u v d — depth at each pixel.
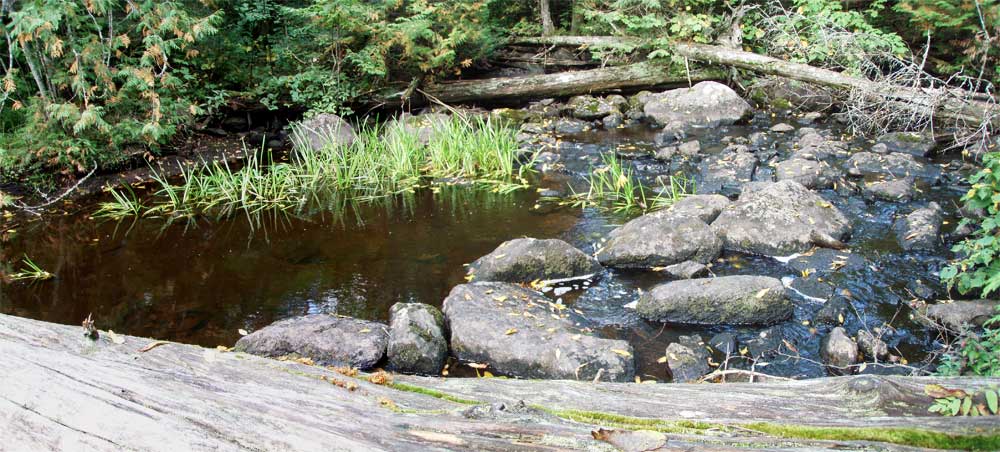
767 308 3.91
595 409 1.92
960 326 3.55
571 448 1.46
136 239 5.80
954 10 8.47
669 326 3.96
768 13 10.37
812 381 2.07
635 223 5.05
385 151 7.97
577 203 6.25
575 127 9.04
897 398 1.76
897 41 8.70
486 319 3.76
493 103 10.42
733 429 1.63
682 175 6.87
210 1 8.34
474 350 3.65
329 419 1.62
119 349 1.97
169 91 8.18
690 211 5.41
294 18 9.55
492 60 11.50
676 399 1.98
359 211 6.40
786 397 1.94
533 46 11.64
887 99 7.93
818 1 9.41
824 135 7.89
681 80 10.17
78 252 5.52
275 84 9.03
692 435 1.56
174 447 1.51
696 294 3.97
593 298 4.36
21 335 2.00
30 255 5.49
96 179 7.44
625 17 10.08
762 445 1.47
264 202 6.75
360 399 1.81
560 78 10.16
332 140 8.03
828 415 1.76
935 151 7.30
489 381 2.23
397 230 5.82
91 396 1.70
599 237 5.38
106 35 7.87
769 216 5.03
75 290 4.77
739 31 10.13
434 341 3.64
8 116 7.45
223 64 9.24
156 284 4.83
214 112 8.93
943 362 3.28
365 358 3.60
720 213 5.31
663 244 4.77
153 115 7.26
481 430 1.56
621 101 9.79
